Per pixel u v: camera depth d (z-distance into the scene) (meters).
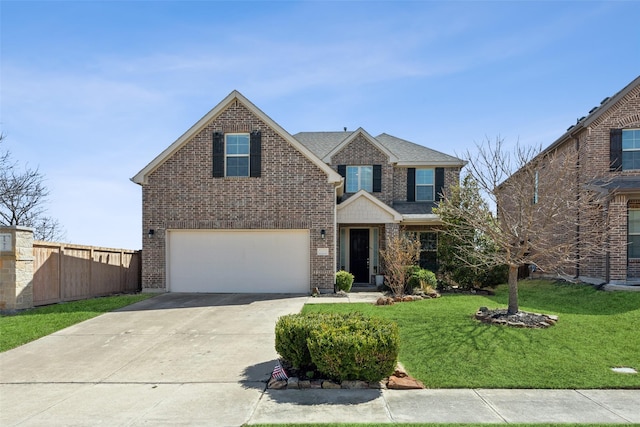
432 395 6.23
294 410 5.70
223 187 15.69
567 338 8.57
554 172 12.53
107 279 16.25
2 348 8.74
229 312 11.97
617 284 13.64
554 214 10.63
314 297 14.53
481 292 15.34
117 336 9.62
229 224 15.58
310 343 6.69
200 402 6.02
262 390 6.49
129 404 5.97
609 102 15.52
